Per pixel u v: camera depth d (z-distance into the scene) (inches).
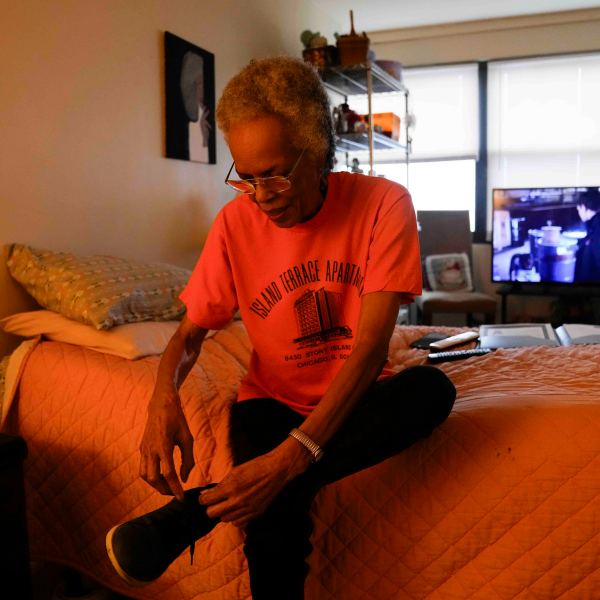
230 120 37.0
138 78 87.7
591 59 170.7
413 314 168.6
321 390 45.2
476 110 181.6
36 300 66.6
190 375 54.3
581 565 40.1
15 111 66.6
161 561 33.1
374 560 43.6
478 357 66.7
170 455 39.1
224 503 33.1
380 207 42.6
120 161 84.4
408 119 164.2
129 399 52.1
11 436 45.5
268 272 44.9
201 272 47.1
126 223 86.1
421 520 42.6
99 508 52.4
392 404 37.3
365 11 165.6
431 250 173.6
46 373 56.7
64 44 73.3
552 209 157.2
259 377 48.5
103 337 57.6
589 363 59.6
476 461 41.9
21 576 45.0
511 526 41.1
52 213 72.4
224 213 46.9
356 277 43.3
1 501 43.2
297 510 35.4
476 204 185.6
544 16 171.8
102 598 56.7
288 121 36.5
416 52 184.1
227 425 48.4
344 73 137.3
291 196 38.6
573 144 175.3
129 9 85.1
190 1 100.5
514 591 41.1
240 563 45.1
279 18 135.7
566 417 42.3
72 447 53.8
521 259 161.5
